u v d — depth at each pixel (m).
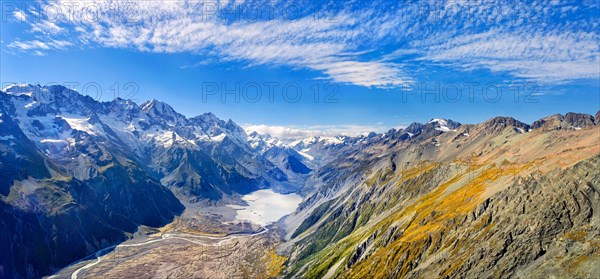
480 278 125.62
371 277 171.00
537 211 131.50
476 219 155.12
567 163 155.75
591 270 102.31
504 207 147.75
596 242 109.69
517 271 119.06
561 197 129.75
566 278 104.88
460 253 142.62
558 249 115.38
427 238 165.25
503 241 130.88
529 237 125.56
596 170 130.00
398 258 167.62
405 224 197.88
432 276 141.00
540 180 144.25
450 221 165.25
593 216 118.44
